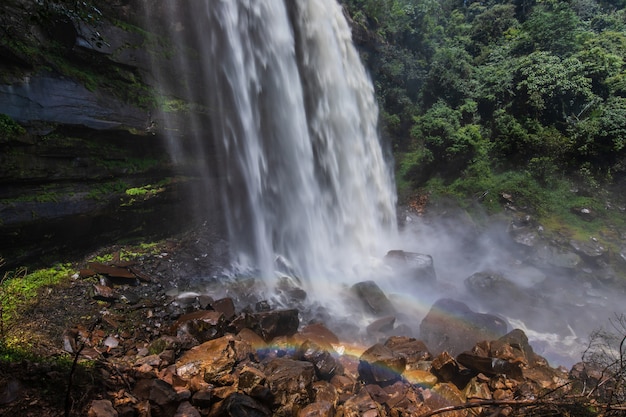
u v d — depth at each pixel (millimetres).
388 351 5988
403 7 23578
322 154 14438
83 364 4488
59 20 6930
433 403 4992
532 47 21547
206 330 5988
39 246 6891
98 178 7754
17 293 6082
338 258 13094
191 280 8352
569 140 15727
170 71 9219
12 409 3529
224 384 4602
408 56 21594
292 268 11117
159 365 4945
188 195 9766
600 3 30312
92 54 7648
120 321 6250
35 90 6672
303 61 13906
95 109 7559
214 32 10320
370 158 17375
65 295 6488
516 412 4504
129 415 3820
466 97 19906
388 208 17172
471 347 7113
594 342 8766
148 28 8930
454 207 15891
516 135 16500
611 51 19703
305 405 4582
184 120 9398
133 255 8289
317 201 13773
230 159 10781
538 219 14383
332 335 7098
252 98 11484
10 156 6305
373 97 18688
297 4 13641
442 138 17062
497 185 15906
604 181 15133
